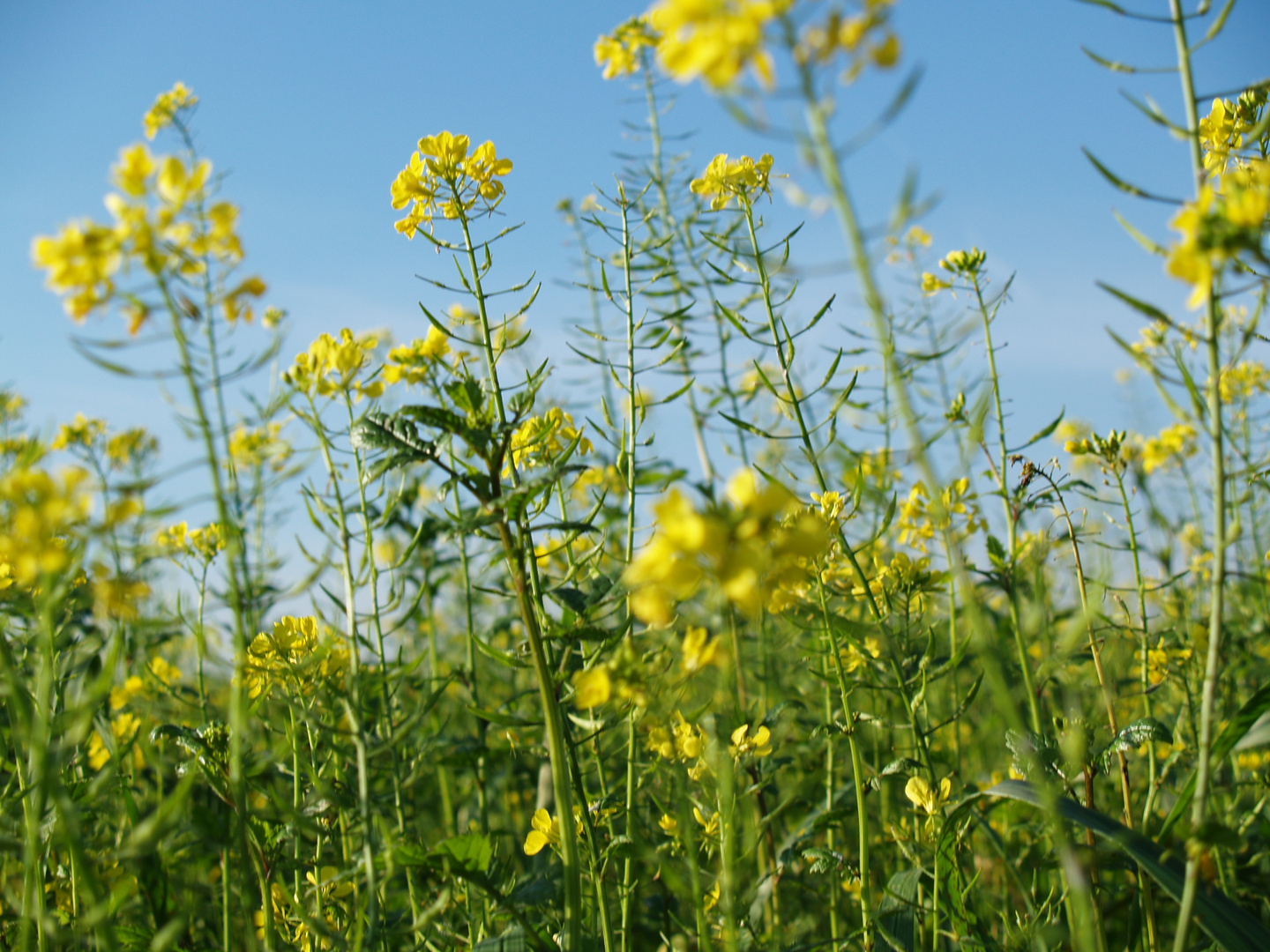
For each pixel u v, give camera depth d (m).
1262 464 0.56
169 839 0.64
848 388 0.68
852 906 0.75
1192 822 0.53
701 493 0.86
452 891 0.62
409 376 0.63
